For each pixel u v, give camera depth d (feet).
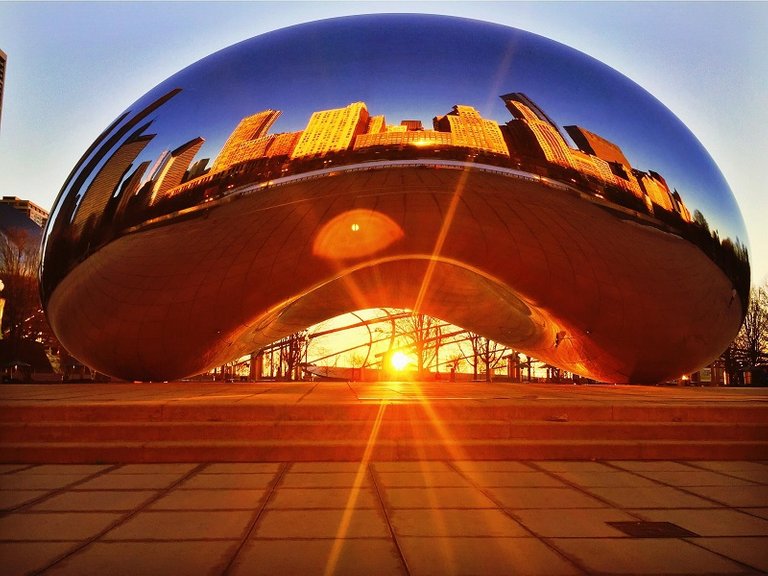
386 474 19.22
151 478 18.57
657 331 48.37
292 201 41.75
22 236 150.51
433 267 52.90
